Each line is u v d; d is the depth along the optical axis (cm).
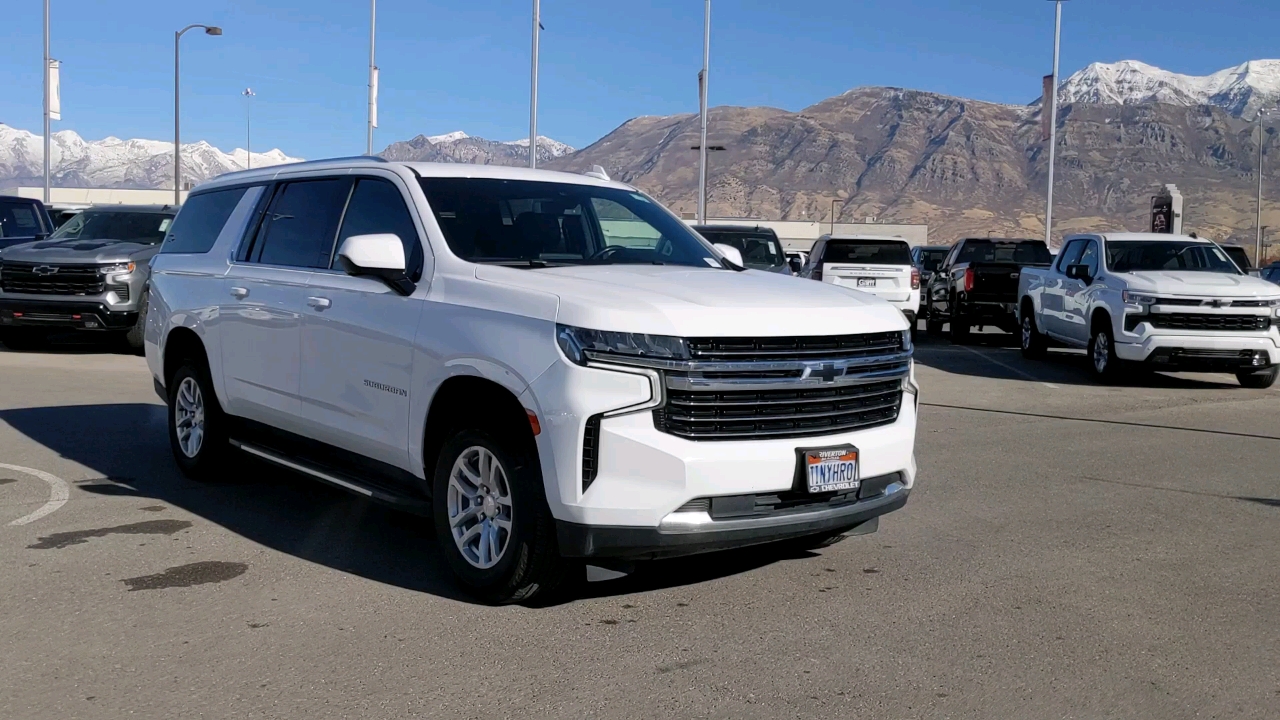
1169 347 1345
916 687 418
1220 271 1482
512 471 486
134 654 445
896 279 2006
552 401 461
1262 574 571
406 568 567
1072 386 1400
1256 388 1397
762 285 534
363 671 429
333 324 594
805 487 482
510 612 500
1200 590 543
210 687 412
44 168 3688
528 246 571
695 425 464
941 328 2388
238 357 686
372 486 580
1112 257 1515
